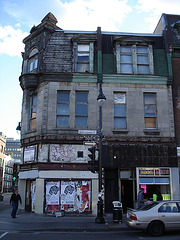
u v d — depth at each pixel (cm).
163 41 1861
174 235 1039
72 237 973
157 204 1065
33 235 1006
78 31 1844
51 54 1778
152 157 1653
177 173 1652
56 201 1559
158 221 1028
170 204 1066
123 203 1684
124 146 1653
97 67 1744
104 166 1614
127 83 1745
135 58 1798
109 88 1725
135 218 1029
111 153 1636
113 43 1823
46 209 1545
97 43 1783
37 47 1845
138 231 1140
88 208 1567
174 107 1748
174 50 1831
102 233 1087
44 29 1819
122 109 1731
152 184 1638
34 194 1650
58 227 1165
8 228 1149
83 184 1596
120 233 1088
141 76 1745
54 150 1617
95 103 1703
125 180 1719
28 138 1725
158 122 1708
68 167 1595
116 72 1752
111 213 1623
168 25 1920
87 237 978
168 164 1653
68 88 1711
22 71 2025
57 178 1580
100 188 1297
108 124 1673
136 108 1714
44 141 1622
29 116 1797
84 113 1709
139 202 1405
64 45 1806
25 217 1477
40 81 1744
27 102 1812
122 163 1630
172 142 1684
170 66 1775
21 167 1759
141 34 1880
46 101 1683
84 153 1628
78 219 1427
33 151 1670
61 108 1708
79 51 1802
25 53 1962
